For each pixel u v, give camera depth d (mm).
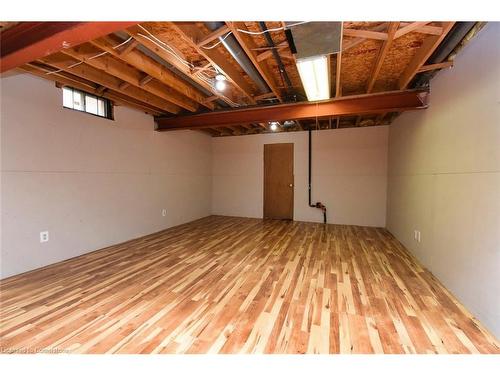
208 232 4949
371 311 2086
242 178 6770
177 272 2912
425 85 3090
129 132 4340
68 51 2348
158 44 2396
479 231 1972
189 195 6062
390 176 5062
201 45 2240
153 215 4902
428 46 2270
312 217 6070
